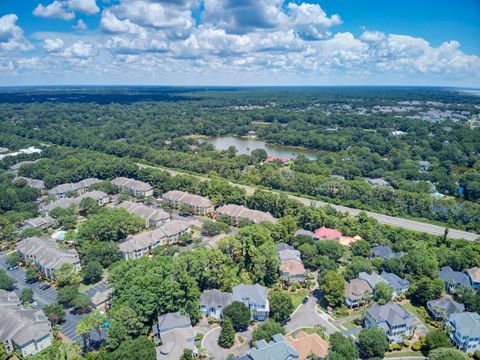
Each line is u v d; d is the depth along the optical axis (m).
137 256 149.88
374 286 122.69
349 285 124.06
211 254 124.81
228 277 123.81
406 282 129.75
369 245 149.62
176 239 164.38
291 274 132.50
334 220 170.25
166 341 97.75
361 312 118.44
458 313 108.44
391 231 163.62
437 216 189.12
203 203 194.88
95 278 133.00
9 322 102.81
